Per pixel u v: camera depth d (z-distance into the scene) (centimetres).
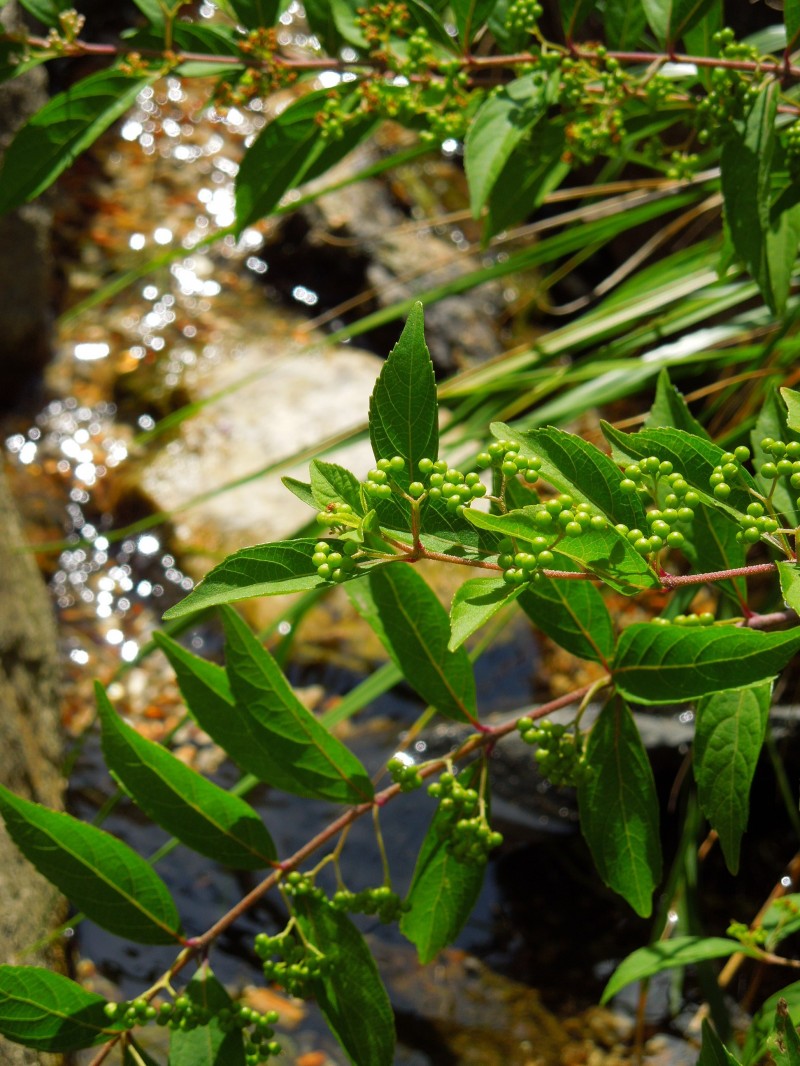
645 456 59
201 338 168
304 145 71
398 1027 88
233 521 142
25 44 69
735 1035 85
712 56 70
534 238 179
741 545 63
